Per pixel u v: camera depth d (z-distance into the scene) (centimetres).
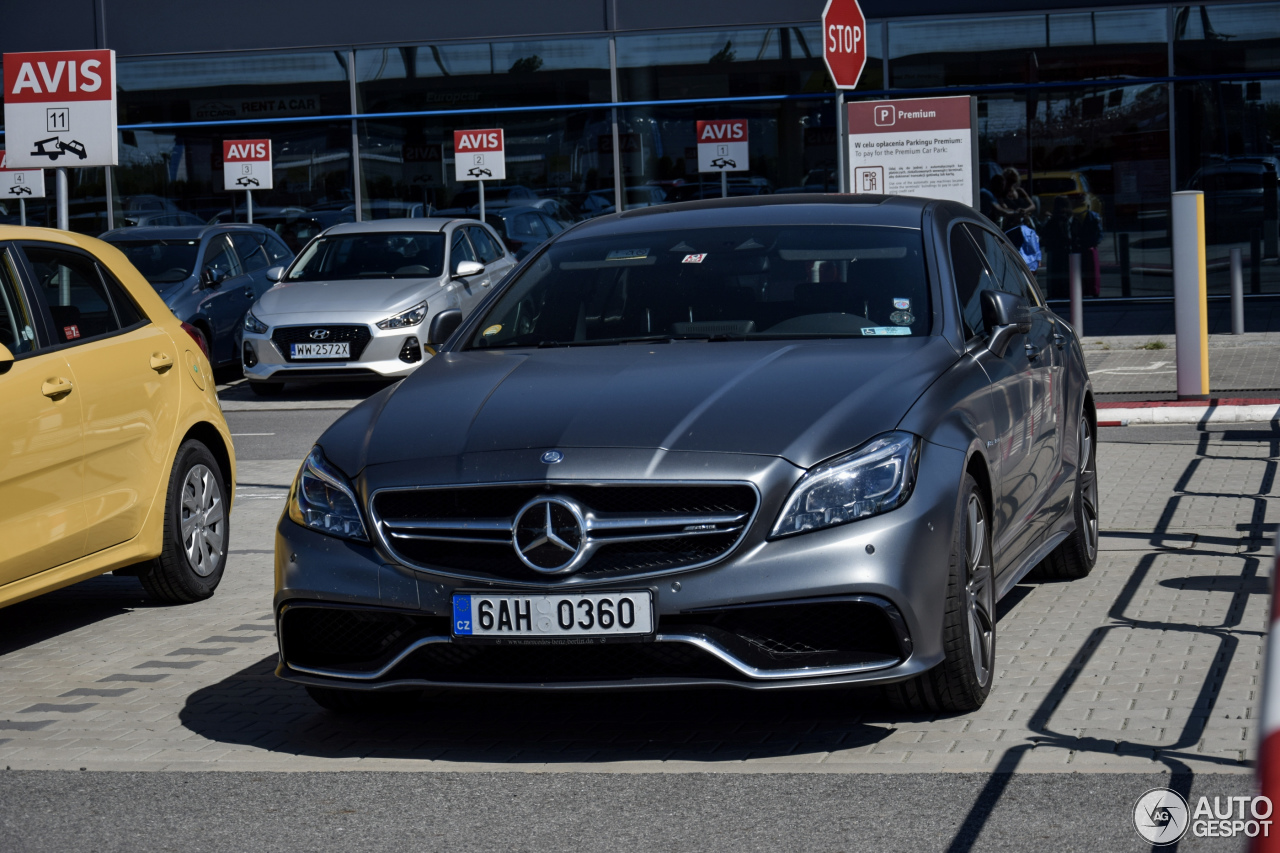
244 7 2397
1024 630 595
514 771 450
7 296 623
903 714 487
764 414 460
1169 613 611
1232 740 442
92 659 620
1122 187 2155
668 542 443
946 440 468
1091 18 2144
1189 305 1184
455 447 466
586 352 541
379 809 420
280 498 1014
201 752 484
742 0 2286
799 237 595
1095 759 431
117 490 662
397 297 1538
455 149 2225
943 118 1223
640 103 2330
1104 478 945
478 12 2350
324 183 2417
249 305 1764
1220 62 2122
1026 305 583
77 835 408
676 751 463
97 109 921
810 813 400
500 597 444
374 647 475
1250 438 1081
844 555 434
